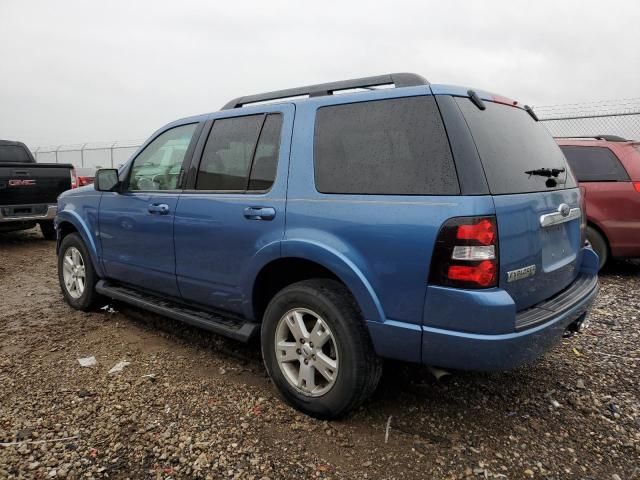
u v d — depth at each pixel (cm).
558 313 266
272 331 307
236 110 356
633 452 266
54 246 918
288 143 311
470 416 299
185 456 257
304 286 290
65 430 281
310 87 329
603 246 627
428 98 262
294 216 293
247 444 268
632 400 319
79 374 353
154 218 390
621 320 469
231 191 337
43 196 892
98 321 469
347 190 276
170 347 404
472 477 244
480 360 236
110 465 250
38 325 459
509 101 313
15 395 321
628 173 608
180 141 393
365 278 261
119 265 437
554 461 257
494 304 230
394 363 364
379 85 302
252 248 315
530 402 316
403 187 255
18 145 1076
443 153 248
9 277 664
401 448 266
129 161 436
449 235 235
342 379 273
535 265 262
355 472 247
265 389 330
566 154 648
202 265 354
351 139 284
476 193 235
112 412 300
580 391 331
